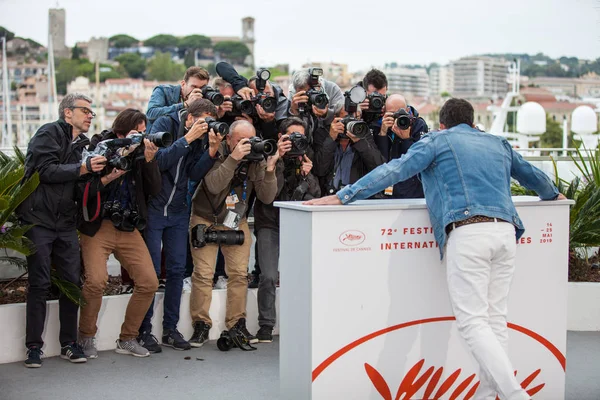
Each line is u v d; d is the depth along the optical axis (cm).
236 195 554
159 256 548
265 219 571
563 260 421
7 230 491
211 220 559
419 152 391
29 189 489
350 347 378
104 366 509
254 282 624
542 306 418
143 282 518
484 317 376
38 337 505
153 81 16338
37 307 502
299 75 591
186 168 548
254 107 589
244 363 518
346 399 379
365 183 381
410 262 388
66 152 510
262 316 570
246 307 586
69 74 14850
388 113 594
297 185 568
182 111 559
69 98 518
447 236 386
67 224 507
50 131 506
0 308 514
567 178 909
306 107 588
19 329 520
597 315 612
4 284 599
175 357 531
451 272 380
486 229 376
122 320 554
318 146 589
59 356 533
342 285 375
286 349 396
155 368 506
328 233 370
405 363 391
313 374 372
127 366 509
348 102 583
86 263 514
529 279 414
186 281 615
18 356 520
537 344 418
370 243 379
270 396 453
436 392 400
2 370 498
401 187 594
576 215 656
